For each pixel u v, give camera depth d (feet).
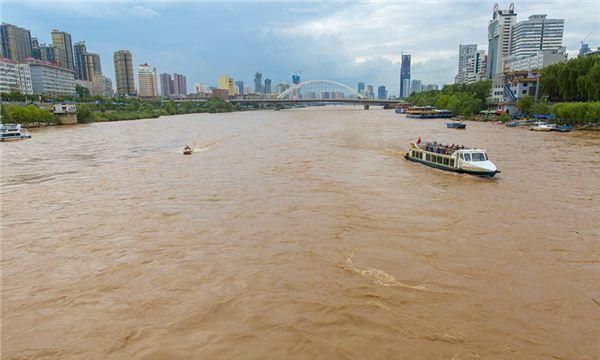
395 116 533.96
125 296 59.26
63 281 64.34
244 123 419.33
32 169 163.63
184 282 62.85
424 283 61.46
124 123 435.94
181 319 53.06
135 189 123.85
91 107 523.70
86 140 265.95
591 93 314.76
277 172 145.38
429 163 157.89
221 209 99.91
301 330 50.24
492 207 100.22
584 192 113.70
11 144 249.14
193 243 78.38
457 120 426.10
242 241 78.84
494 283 61.26
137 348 47.50
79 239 82.23
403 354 45.50
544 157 173.37
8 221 94.68
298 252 73.15
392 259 69.97
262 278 63.52
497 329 49.73
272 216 93.61
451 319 51.98
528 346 46.44
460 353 45.42
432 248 74.64
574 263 67.97
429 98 605.31
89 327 51.90
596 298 56.65
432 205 102.27
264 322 52.01
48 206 107.14
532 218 91.30
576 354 44.98
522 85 401.90
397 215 94.07
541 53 612.70
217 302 56.85
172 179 137.18
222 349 47.03
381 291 59.11
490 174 133.59
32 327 52.26
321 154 188.75
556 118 316.60
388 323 51.29
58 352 47.16
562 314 52.75
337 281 62.23
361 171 147.95
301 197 109.81
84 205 107.24
